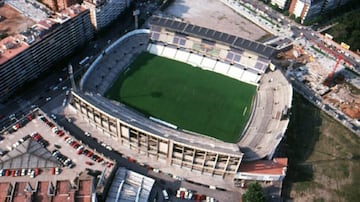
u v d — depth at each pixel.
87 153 199.75
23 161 189.50
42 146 197.88
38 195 162.75
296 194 197.50
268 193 194.75
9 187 167.12
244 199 184.88
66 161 193.00
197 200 190.50
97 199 175.25
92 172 188.75
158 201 187.50
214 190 196.25
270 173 196.00
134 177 190.38
